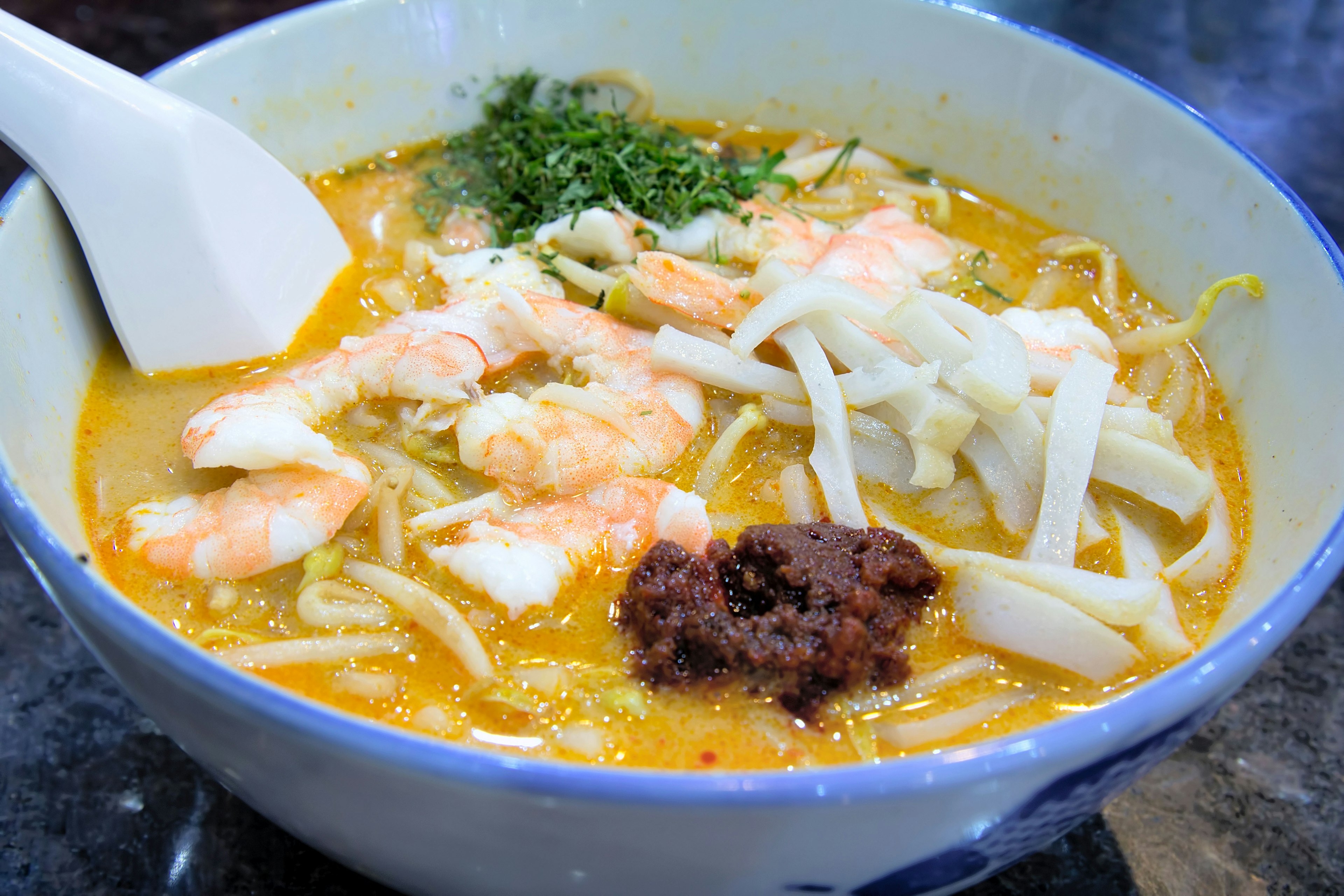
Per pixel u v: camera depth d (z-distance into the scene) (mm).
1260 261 252
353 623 219
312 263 272
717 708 210
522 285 267
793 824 171
